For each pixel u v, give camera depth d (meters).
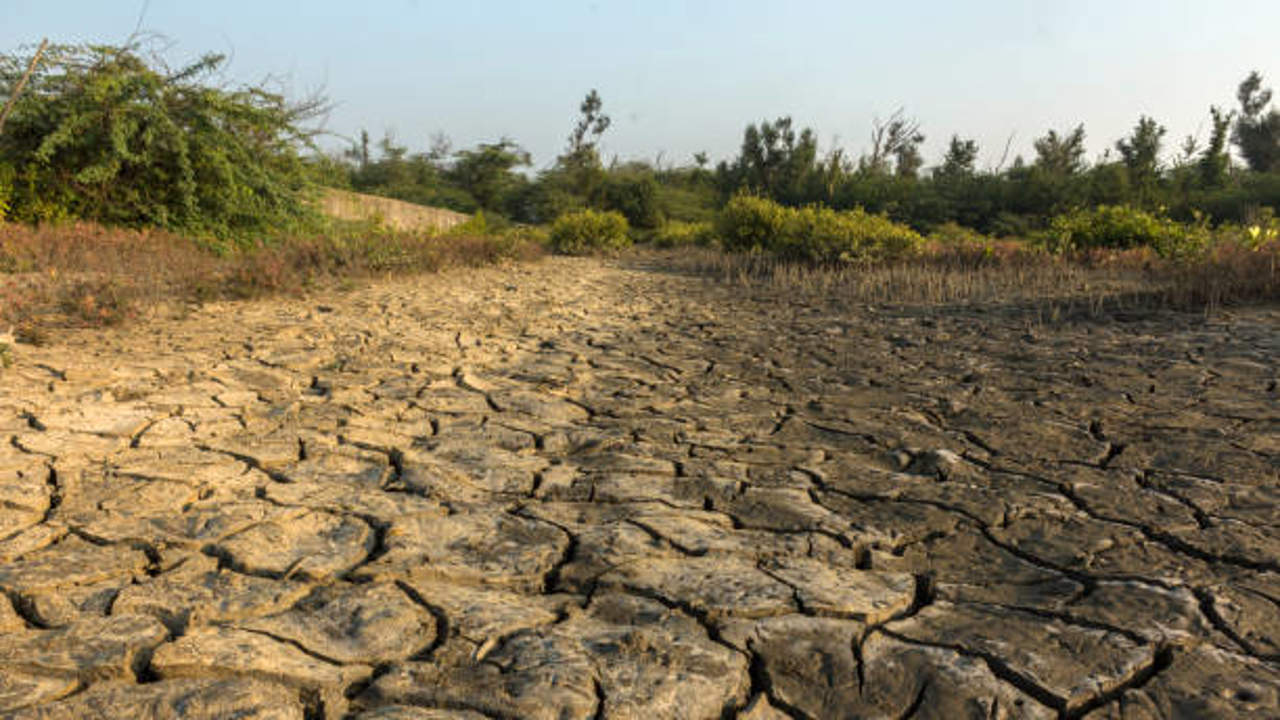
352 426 3.97
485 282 11.15
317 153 13.08
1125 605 2.22
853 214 14.53
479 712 1.75
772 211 16.11
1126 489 3.13
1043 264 12.01
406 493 3.11
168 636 2.02
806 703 1.80
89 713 1.71
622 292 10.83
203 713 1.72
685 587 2.33
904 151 43.69
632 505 3.02
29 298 6.41
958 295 9.65
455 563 2.50
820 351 6.42
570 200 37.81
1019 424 4.10
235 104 11.77
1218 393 4.56
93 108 10.65
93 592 2.23
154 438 3.62
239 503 2.91
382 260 10.90
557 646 2.01
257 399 4.40
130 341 5.69
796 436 4.00
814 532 2.77
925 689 1.84
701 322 8.12
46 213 10.49
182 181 11.12
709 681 1.88
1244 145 51.12
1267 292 8.03
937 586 2.36
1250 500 2.96
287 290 8.66
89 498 2.90
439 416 4.26
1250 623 2.11
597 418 4.35
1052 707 1.78
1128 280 10.30
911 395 4.85
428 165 43.41
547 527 2.80
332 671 1.89
